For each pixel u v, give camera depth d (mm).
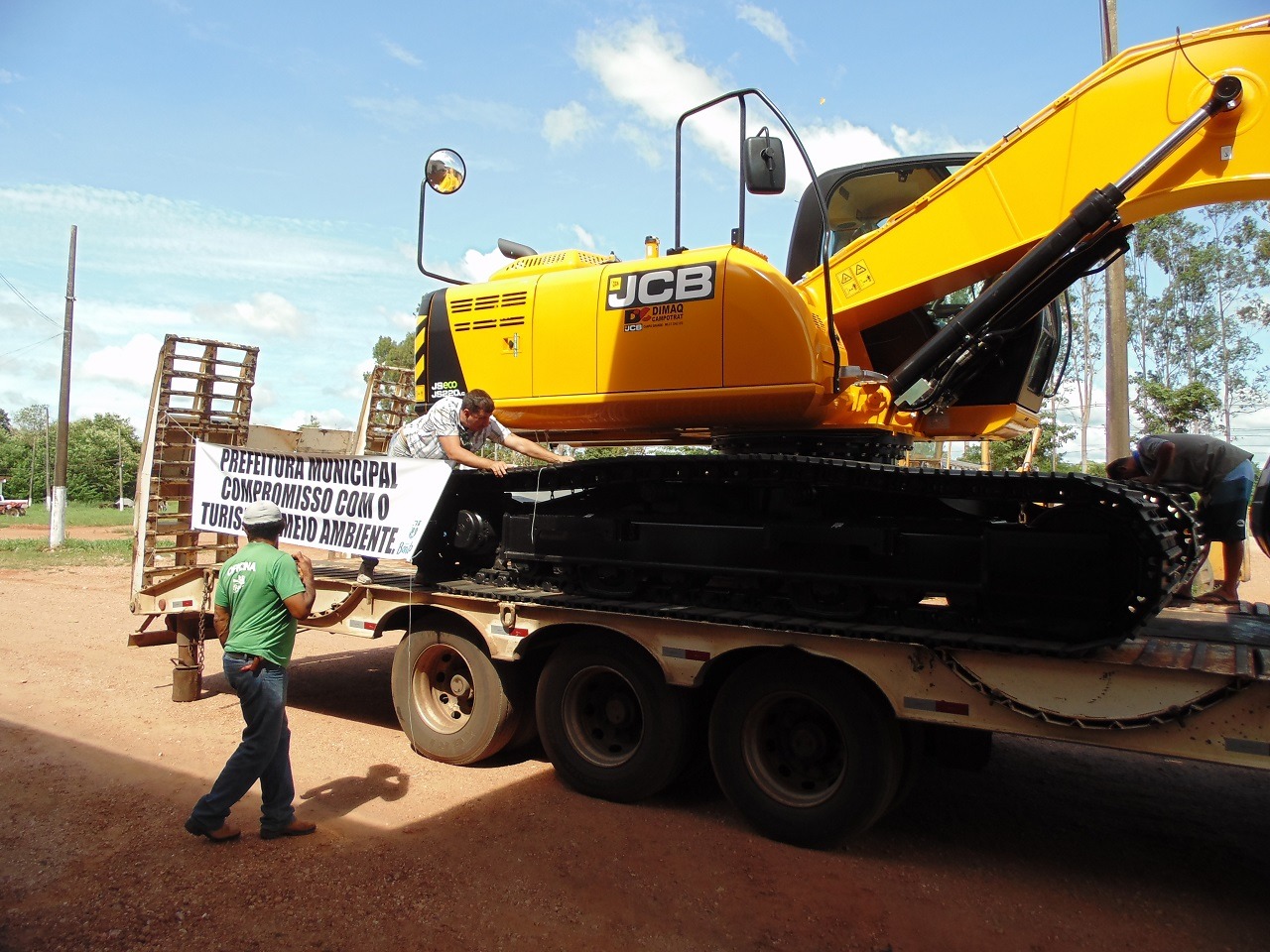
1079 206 4289
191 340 7207
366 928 3412
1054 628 3850
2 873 3852
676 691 4746
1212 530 5332
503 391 5816
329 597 6086
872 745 4168
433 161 6121
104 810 4562
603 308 5363
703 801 4953
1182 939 3486
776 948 3352
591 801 4906
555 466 5098
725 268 4938
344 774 5258
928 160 5457
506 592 5273
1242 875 4113
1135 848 4410
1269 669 3430
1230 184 4125
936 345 4832
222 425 7500
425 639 5664
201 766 5289
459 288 6137
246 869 3900
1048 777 5480
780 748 4531
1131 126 4352
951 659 3930
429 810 4684
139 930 3367
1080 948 3398
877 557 4258
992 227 4707
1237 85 4027
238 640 4145
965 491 4102
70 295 21547
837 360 4738
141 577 7027
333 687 7551
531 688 5520
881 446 5211
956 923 3574
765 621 4324
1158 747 3570
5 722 6152
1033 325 5129
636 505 5152
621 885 3838
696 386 5023
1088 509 3879
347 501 5789
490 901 3648
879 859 4207
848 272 5156
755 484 4688
